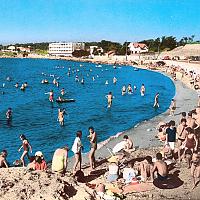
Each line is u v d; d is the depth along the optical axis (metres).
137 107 47.31
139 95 62.03
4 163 17.80
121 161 18.14
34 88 77.56
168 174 16.62
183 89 67.31
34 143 29.03
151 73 123.88
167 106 46.75
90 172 17.94
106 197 13.95
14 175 13.68
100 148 24.22
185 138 18.42
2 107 49.94
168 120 35.06
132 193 14.73
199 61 134.25
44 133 32.78
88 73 127.88
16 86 78.56
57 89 75.81
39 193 12.48
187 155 17.61
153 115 40.25
